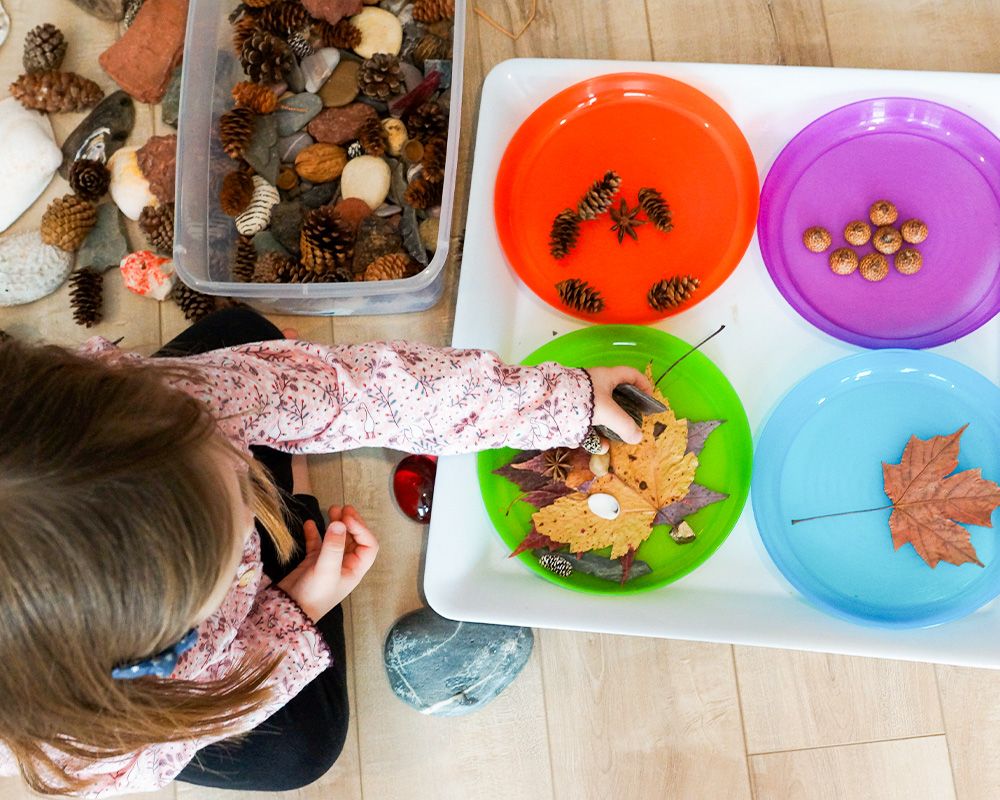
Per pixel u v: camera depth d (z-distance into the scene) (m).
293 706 0.91
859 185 0.95
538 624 0.90
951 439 0.87
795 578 0.88
